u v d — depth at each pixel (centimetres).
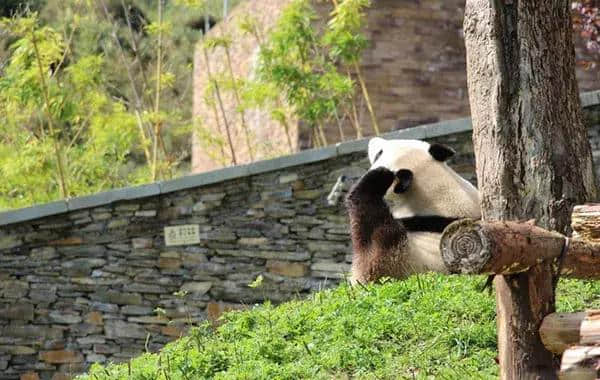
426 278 1379
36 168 2436
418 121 2780
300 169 1991
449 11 2808
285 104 2694
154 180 2541
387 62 2766
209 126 3139
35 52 2330
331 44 2484
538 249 875
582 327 866
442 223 1465
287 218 1992
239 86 2661
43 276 2011
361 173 1969
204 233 2006
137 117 2652
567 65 1244
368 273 1440
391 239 1443
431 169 1495
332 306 1343
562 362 841
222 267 2002
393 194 1491
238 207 2006
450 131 1961
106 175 2642
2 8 3300
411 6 2784
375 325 1259
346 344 1233
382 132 2752
